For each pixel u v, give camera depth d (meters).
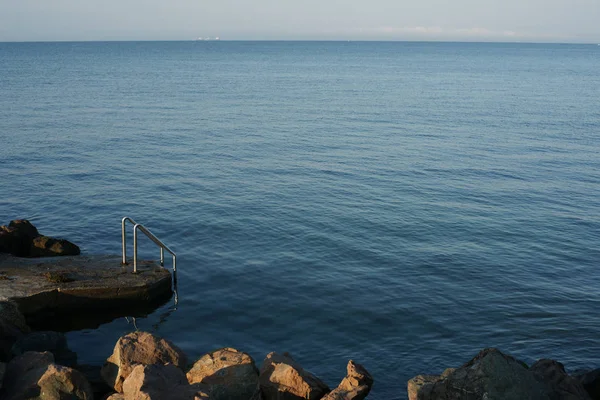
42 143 38.34
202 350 14.13
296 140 41.97
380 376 13.14
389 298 17.22
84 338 14.45
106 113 53.06
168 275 16.75
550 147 42.00
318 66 147.75
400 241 22.12
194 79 97.62
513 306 17.00
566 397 10.42
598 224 25.08
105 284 15.68
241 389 11.22
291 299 16.97
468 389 9.92
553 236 23.38
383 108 62.19
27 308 14.83
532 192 29.86
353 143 41.44
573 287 18.53
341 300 17.00
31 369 11.04
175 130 44.81
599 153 40.22
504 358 10.25
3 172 30.67
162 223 23.30
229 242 21.45
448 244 22.02
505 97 76.62
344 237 22.30
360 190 29.11
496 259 20.66
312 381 11.41
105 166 32.56
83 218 23.78
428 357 14.06
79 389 10.70
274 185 29.53
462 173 33.34
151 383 10.29
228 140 41.31
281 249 20.89
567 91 86.94
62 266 16.86
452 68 148.75
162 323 15.38
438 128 49.28
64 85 81.19
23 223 19.31
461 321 15.99
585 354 14.38
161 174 31.11
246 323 15.55
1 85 79.44
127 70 119.56
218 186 29.00
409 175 32.50
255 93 75.12
